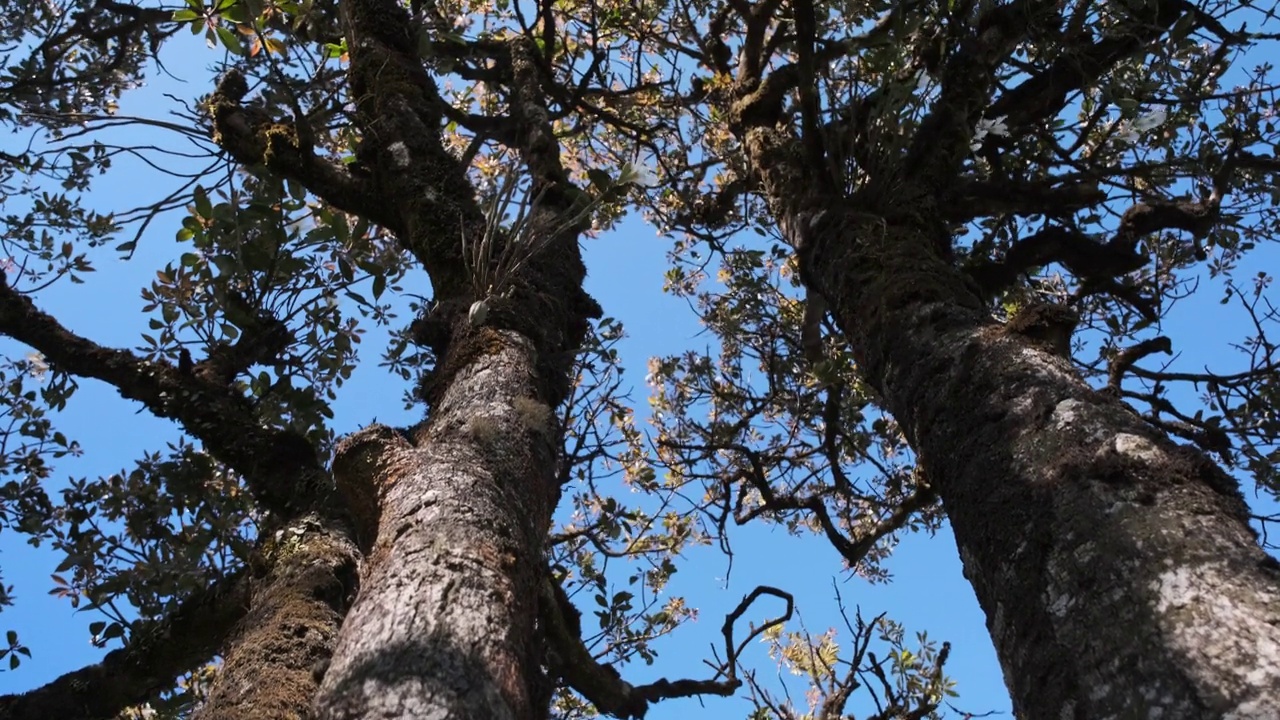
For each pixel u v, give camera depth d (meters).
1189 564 1.79
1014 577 2.12
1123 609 1.80
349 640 1.87
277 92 5.02
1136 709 1.63
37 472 5.53
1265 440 5.57
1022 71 5.50
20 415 5.60
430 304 4.42
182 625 3.98
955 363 2.90
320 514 3.81
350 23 5.13
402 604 1.89
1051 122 5.99
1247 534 1.88
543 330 3.56
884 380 3.33
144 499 5.06
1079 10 4.88
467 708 1.63
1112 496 2.04
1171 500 1.97
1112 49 5.02
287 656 2.88
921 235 4.02
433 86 4.95
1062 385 2.50
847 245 4.06
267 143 4.52
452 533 2.13
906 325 3.31
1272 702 1.47
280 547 3.63
